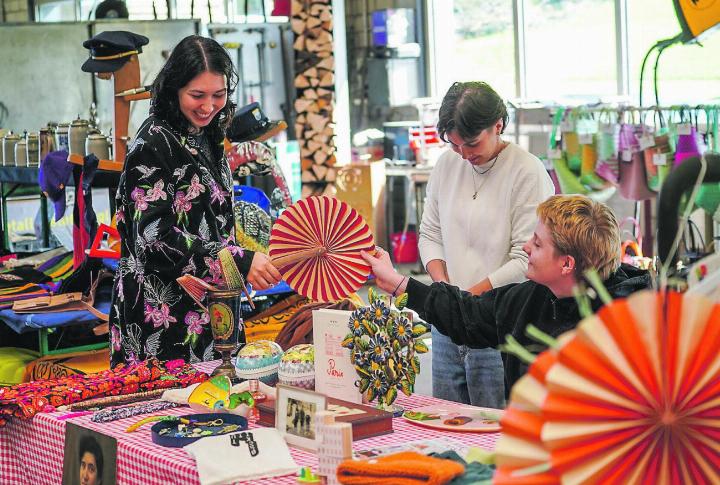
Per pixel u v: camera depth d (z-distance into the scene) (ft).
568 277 8.09
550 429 4.09
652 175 21.06
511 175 11.00
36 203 19.71
